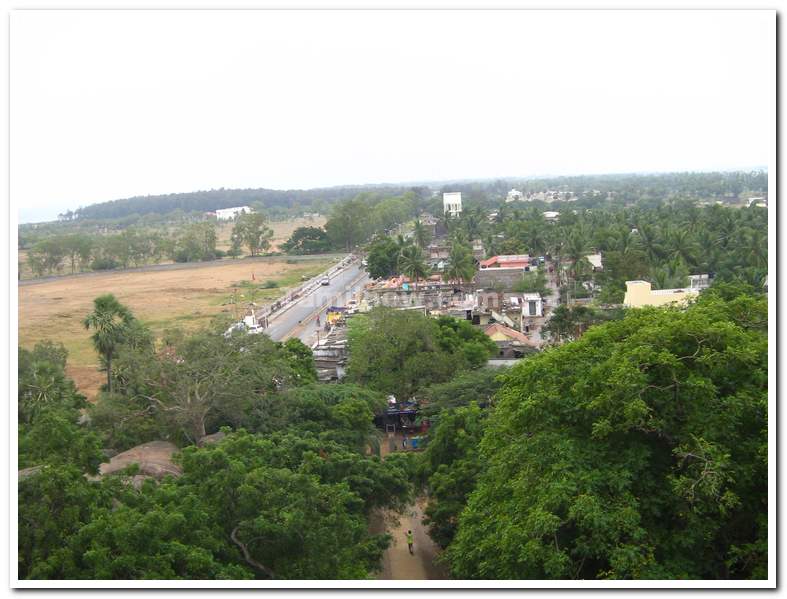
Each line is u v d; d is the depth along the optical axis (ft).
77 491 67.92
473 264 356.59
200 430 123.54
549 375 76.84
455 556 81.66
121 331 159.33
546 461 69.05
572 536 66.64
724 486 62.75
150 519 64.59
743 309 82.89
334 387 150.41
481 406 141.28
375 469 102.32
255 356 132.67
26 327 305.73
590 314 212.84
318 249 572.51
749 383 67.62
